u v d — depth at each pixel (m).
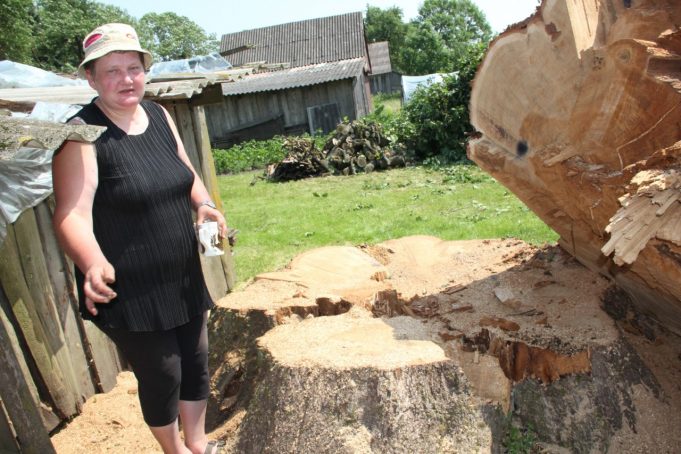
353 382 2.26
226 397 2.94
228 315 3.10
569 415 2.41
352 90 19.34
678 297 2.28
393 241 4.21
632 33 2.29
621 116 2.26
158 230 2.17
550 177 2.61
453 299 3.05
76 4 40.06
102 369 3.65
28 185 2.82
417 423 2.24
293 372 2.33
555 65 2.47
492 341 2.56
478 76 2.89
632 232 1.85
